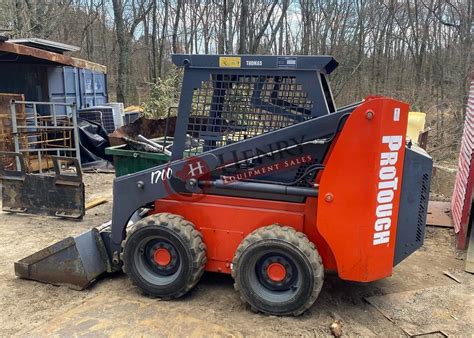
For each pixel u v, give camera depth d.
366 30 24.03
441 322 3.87
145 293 4.21
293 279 3.82
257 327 3.70
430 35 22.95
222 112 4.07
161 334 3.60
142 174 4.20
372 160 3.52
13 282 4.49
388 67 24.41
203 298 4.18
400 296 4.30
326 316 3.90
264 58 3.87
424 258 5.34
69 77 12.73
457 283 4.66
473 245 5.42
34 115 9.47
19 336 3.57
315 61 3.77
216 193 4.11
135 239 4.09
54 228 6.27
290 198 3.96
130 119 14.27
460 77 18.34
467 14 19.31
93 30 28.66
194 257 3.97
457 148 14.89
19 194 6.82
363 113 3.48
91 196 8.22
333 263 3.96
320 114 3.82
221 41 21.05
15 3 17.25
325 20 22.73
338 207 3.65
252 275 3.87
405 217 3.90
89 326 3.71
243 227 4.06
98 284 4.46
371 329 3.75
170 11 25.16
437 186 10.19
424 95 20.52
